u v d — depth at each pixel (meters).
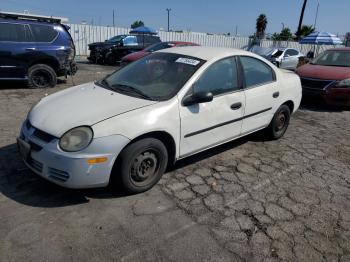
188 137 3.58
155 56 4.23
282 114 5.15
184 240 2.69
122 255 2.48
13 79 8.12
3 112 5.98
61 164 2.84
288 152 4.79
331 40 21.64
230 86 4.03
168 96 3.41
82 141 2.86
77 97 3.52
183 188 3.52
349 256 2.64
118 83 3.87
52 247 2.51
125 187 3.19
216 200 3.32
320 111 7.57
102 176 2.95
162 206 3.15
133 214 2.99
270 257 2.57
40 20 8.45
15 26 7.98
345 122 6.70
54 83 8.78
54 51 8.52
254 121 4.52
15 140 4.53
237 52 4.27
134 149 3.08
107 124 2.94
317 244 2.76
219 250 2.61
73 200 3.14
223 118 3.92
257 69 4.52
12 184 3.37
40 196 3.18
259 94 4.43
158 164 3.42
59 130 2.91
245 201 3.34
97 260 2.41
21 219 2.82
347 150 5.04
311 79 7.60
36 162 3.03
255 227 2.92
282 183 3.80
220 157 4.43
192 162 4.20
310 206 3.34
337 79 7.29
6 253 2.42
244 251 2.61
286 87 5.00
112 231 2.74
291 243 2.75
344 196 3.60
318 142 5.33
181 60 3.90
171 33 24.98
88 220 2.86
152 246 2.59
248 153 4.65
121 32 23.92
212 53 4.02
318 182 3.89
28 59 8.15
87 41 22.75
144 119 3.11
